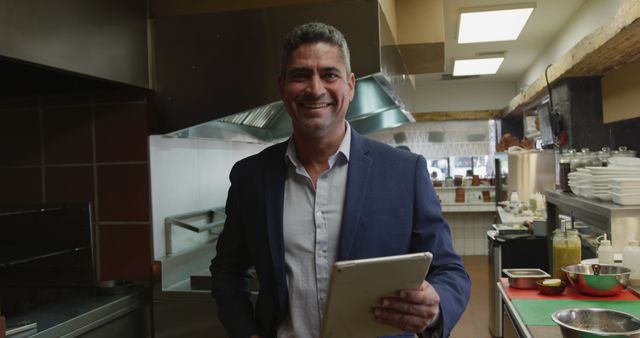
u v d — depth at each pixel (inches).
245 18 88.8
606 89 151.9
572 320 61.4
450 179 316.2
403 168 48.9
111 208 95.6
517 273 88.4
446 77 305.4
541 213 175.5
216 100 90.0
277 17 87.4
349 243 46.2
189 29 90.9
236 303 52.5
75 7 72.6
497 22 171.0
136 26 88.3
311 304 47.2
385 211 47.1
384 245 46.6
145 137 93.4
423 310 40.1
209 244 117.0
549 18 190.2
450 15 182.4
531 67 269.6
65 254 97.2
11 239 99.8
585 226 98.6
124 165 94.6
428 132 331.3
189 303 93.1
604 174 91.7
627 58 129.3
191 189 113.9
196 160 117.2
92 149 95.8
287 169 50.8
